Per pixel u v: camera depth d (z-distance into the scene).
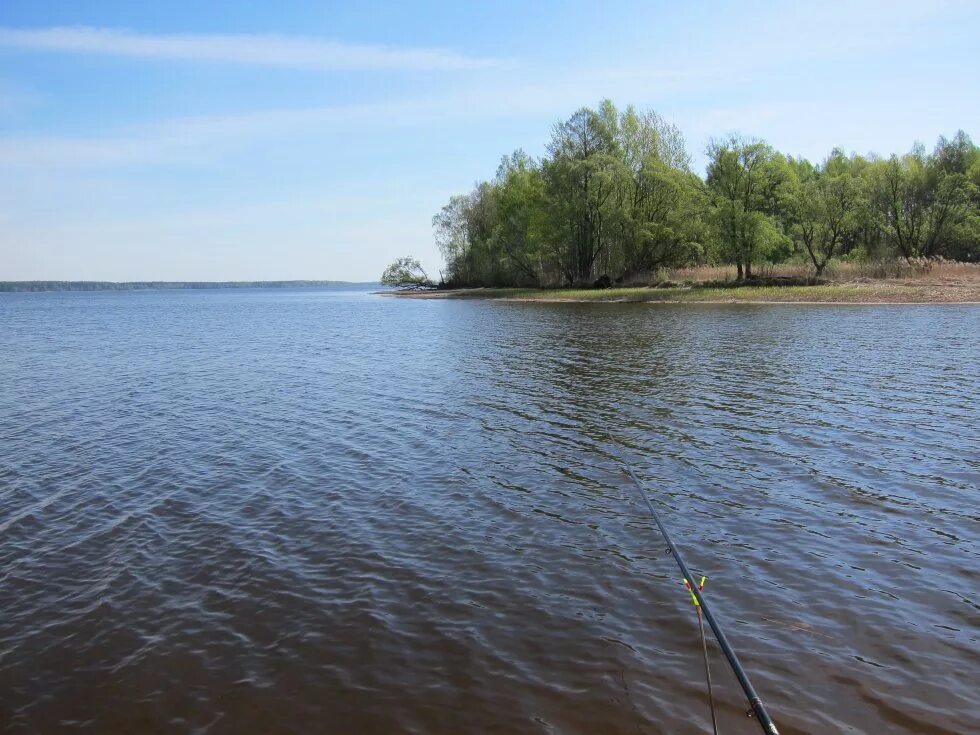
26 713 5.15
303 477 10.45
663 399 15.16
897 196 54.09
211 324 49.66
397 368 21.67
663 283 58.03
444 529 8.30
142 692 5.37
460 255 95.62
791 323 30.56
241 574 7.27
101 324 52.28
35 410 16.09
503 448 11.72
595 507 8.88
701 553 7.42
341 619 6.32
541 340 28.41
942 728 4.66
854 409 13.42
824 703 4.95
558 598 6.57
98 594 6.92
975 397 14.18
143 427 14.05
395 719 4.97
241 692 5.33
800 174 75.88
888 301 39.78
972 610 6.11
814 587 6.60
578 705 5.04
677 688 5.18
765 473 9.91
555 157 64.56
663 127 65.88
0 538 8.37
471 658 5.65
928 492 8.94
